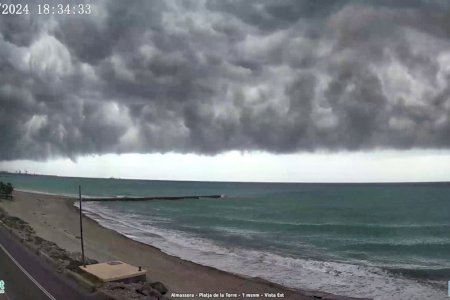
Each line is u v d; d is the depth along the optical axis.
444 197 171.12
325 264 47.78
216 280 35.50
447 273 43.19
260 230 80.56
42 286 26.05
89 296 24.22
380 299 31.95
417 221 94.69
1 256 35.34
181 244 60.12
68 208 106.94
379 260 51.75
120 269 30.23
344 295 33.12
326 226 86.31
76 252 42.50
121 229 73.81
